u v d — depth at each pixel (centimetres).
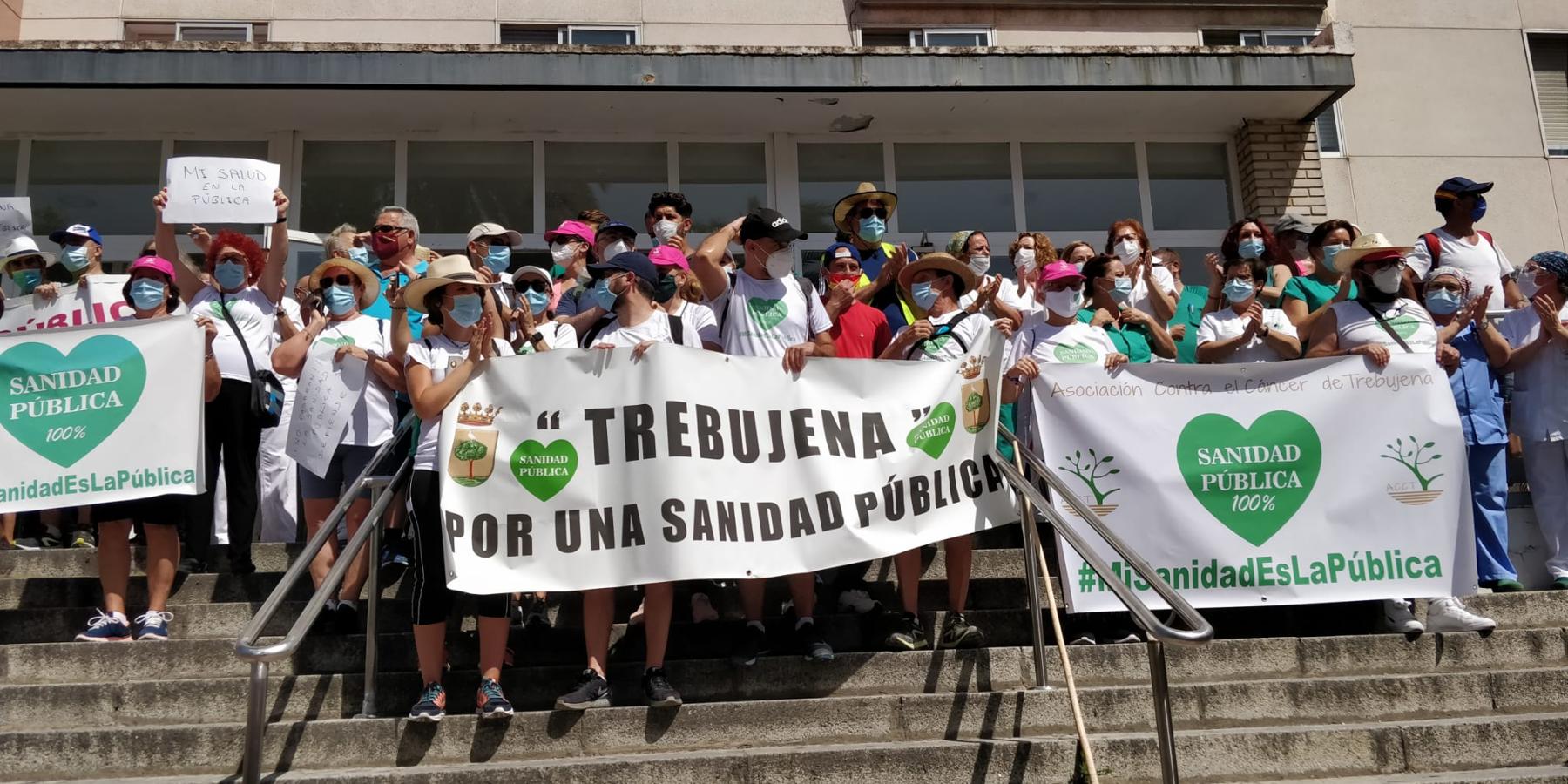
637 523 543
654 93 1003
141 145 1043
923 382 603
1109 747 522
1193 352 786
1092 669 588
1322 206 1098
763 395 578
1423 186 1178
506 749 519
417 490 543
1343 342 686
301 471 648
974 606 652
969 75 1008
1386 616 645
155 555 604
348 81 955
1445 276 708
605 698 534
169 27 1109
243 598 641
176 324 635
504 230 739
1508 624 646
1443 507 634
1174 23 1185
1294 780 528
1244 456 635
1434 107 1197
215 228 1014
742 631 612
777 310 625
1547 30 1225
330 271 661
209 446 662
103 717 535
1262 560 624
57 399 621
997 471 602
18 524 741
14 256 718
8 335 629
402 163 1059
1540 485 718
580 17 1146
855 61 999
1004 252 1101
